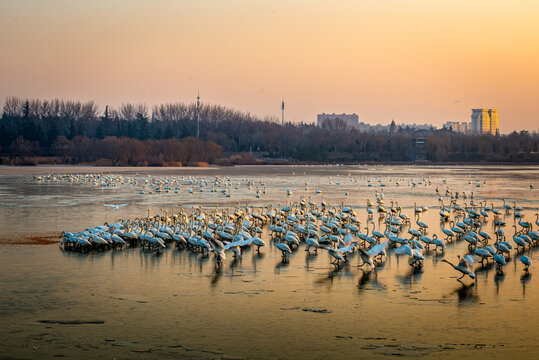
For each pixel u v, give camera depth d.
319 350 26.34
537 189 117.44
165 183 127.19
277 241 49.94
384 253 41.06
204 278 37.56
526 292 34.19
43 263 41.50
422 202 88.94
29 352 26.19
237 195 100.62
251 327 28.97
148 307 31.84
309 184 132.75
